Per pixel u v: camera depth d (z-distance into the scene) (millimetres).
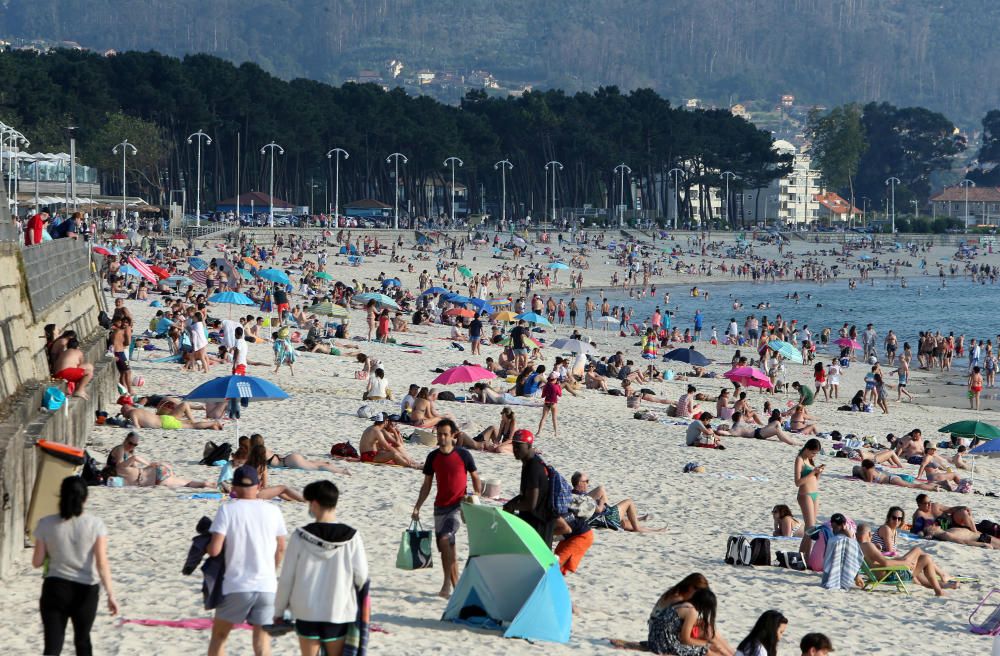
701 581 36094
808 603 46094
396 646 33000
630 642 35875
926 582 50156
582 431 87938
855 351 197750
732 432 91500
